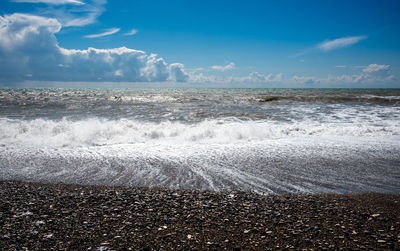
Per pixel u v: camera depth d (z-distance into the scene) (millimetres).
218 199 5531
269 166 7785
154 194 5770
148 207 5090
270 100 32094
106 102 30656
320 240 3902
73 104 27406
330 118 17094
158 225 4363
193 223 4438
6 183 6379
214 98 38844
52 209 4953
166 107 24781
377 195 5816
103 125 12672
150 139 11156
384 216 4770
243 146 10031
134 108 23750
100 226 4305
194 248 3672
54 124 13312
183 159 8383
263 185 6387
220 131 11914
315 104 27156
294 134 12164
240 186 6312
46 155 8734
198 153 9070
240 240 3898
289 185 6398
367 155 8898
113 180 6637
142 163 7965
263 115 18578
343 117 17547
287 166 7797
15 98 35125
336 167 7727
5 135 11266
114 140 10883
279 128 13133
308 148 9750
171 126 13086
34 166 7648
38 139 10883
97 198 5512
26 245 3697
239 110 22172
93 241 3834
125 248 3650
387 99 30062
